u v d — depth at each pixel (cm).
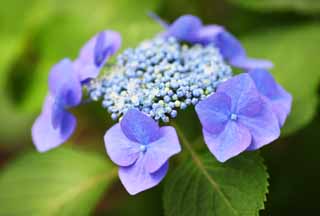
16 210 42
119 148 31
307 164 48
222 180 33
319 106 46
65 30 51
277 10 47
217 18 52
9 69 52
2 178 43
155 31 44
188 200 33
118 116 33
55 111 34
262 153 48
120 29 45
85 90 38
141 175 31
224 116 31
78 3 52
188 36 37
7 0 54
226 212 33
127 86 33
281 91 35
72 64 36
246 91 31
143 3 51
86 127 56
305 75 42
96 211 53
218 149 31
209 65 35
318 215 46
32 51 52
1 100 58
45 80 51
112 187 55
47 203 42
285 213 46
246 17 49
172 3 52
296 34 45
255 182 33
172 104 32
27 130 59
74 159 43
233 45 36
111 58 42
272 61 44
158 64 34
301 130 49
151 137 31
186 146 35
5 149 61
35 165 43
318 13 47
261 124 32
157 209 48
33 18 53
